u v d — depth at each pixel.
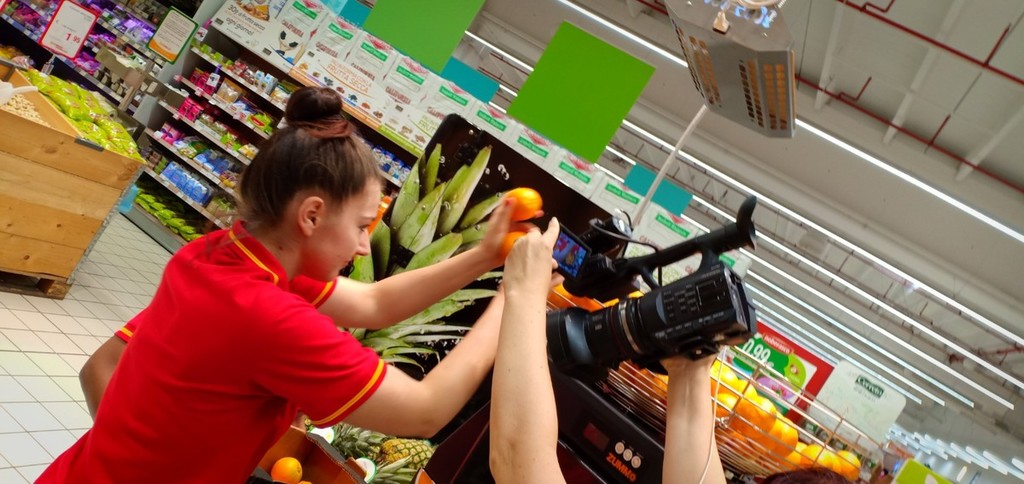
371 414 1.27
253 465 1.40
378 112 6.54
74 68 8.35
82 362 4.11
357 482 2.11
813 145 10.34
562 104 3.71
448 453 1.61
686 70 10.71
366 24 4.54
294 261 1.35
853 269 13.67
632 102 3.59
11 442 3.10
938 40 7.31
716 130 11.11
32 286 4.74
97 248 6.12
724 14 1.91
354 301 1.58
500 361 1.03
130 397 1.29
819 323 17.62
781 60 1.90
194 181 7.55
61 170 4.43
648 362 1.30
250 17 7.37
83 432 3.46
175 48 7.39
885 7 7.39
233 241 1.31
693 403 1.25
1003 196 9.22
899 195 10.14
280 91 7.38
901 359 17.05
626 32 10.04
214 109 8.00
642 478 1.51
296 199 1.28
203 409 1.25
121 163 4.72
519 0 11.96
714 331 1.17
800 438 2.31
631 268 1.38
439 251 2.46
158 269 6.46
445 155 2.49
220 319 1.23
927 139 9.53
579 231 2.27
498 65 14.51
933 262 10.52
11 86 4.34
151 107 7.91
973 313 10.90
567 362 1.36
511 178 2.38
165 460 1.27
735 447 1.75
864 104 9.80
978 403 16.70
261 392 1.30
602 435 1.56
